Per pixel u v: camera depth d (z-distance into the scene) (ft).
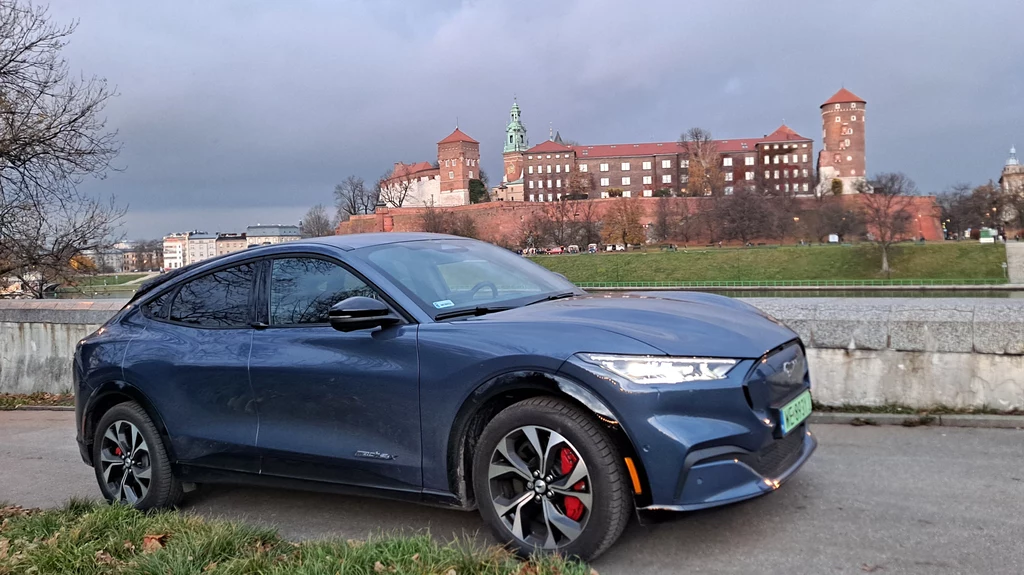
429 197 501.97
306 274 13.16
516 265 14.87
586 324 10.55
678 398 9.55
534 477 10.34
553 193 510.99
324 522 13.23
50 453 20.94
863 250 261.24
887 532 10.87
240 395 13.00
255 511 14.12
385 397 11.45
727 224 346.54
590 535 9.85
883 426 16.92
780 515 11.73
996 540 10.39
